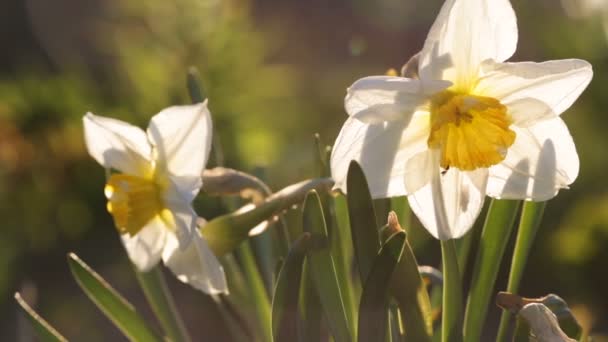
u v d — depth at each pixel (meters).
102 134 0.93
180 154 0.92
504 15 0.90
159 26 2.13
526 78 0.90
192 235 0.91
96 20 2.93
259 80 2.15
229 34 2.12
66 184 1.97
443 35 0.90
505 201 0.94
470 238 0.96
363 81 0.89
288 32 3.52
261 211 0.92
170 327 0.97
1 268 2.03
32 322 0.93
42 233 2.04
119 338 2.13
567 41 2.20
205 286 0.92
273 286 0.99
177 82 2.06
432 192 0.91
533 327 0.89
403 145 0.91
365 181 0.89
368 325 0.89
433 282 0.97
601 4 2.19
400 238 0.88
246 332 1.01
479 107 0.90
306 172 2.10
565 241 2.04
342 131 0.90
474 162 0.90
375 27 3.91
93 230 2.09
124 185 0.92
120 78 2.13
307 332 0.91
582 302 2.03
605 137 2.12
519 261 0.94
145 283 0.97
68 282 2.23
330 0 3.89
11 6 2.73
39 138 1.93
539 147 0.91
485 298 0.94
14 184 1.94
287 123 2.29
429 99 0.90
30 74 2.16
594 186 2.14
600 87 2.11
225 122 2.04
